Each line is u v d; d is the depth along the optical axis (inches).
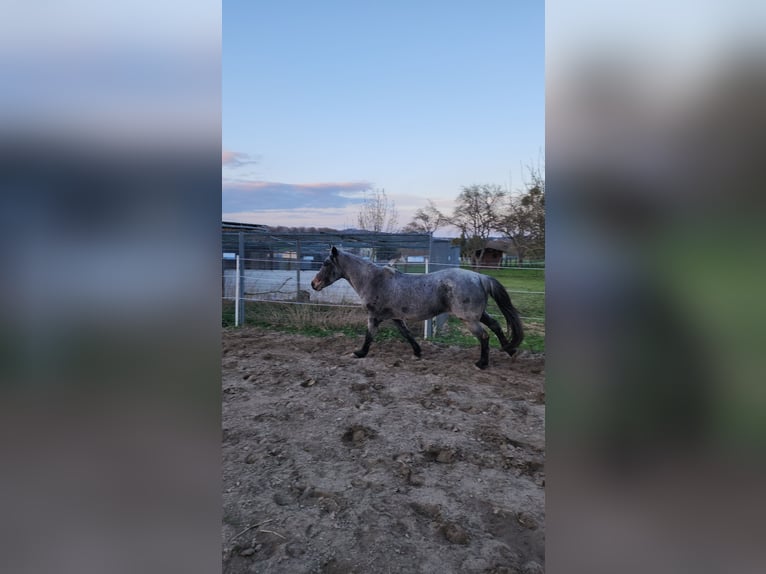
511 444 115.1
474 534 77.9
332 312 295.9
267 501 88.1
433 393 157.6
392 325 280.1
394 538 76.5
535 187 512.4
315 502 87.8
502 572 68.2
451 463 104.5
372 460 105.0
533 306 341.4
